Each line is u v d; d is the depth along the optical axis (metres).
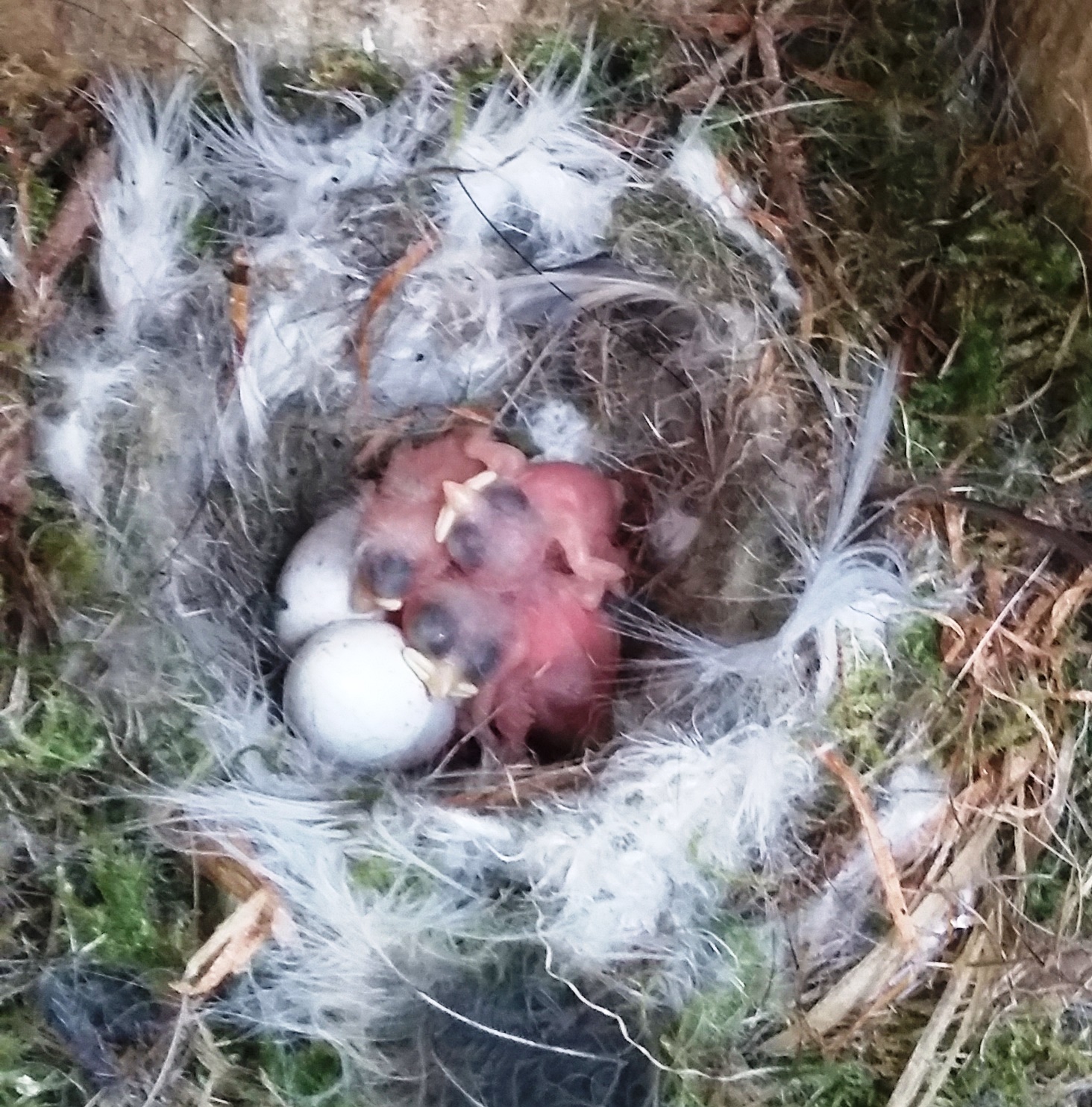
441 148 0.17
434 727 0.16
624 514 0.17
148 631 0.15
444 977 0.15
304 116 0.17
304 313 0.17
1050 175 0.16
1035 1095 0.15
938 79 0.16
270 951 0.15
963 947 0.15
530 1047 0.15
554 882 0.15
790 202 0.16
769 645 0.15
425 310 0.17
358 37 0.16
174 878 0.15
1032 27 0.16
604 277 0.16
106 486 0.16
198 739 0.15
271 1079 0.14
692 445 0.16
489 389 0.17
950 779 0.15
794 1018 0.15
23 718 0.15
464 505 0.16
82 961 0.15
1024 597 0.15
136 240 0.16
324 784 0.15
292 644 0.16
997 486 0.15
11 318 0.16
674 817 0.15
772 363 0.16
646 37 0.17
